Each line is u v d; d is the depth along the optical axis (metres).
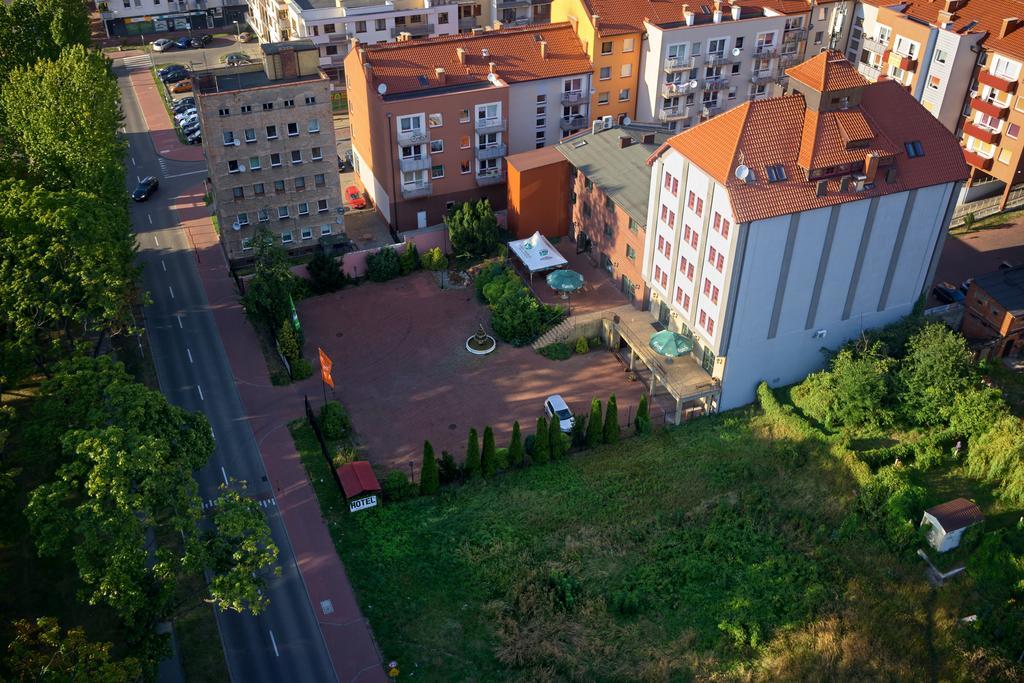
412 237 96.94
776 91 117.19
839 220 70.38
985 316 80.12
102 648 45.94
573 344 84.81
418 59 97.88
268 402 77.56
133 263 96.19
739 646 54.84
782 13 110.38
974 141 101.19
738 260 68.62
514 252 94.31
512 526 64.56
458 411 77.31
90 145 87.06
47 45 112.06
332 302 91.25
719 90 112.12
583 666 54.09
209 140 86.50
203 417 60.56
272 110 87.75
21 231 69.44
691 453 71.75
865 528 61.97
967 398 68.69
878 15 107.62
